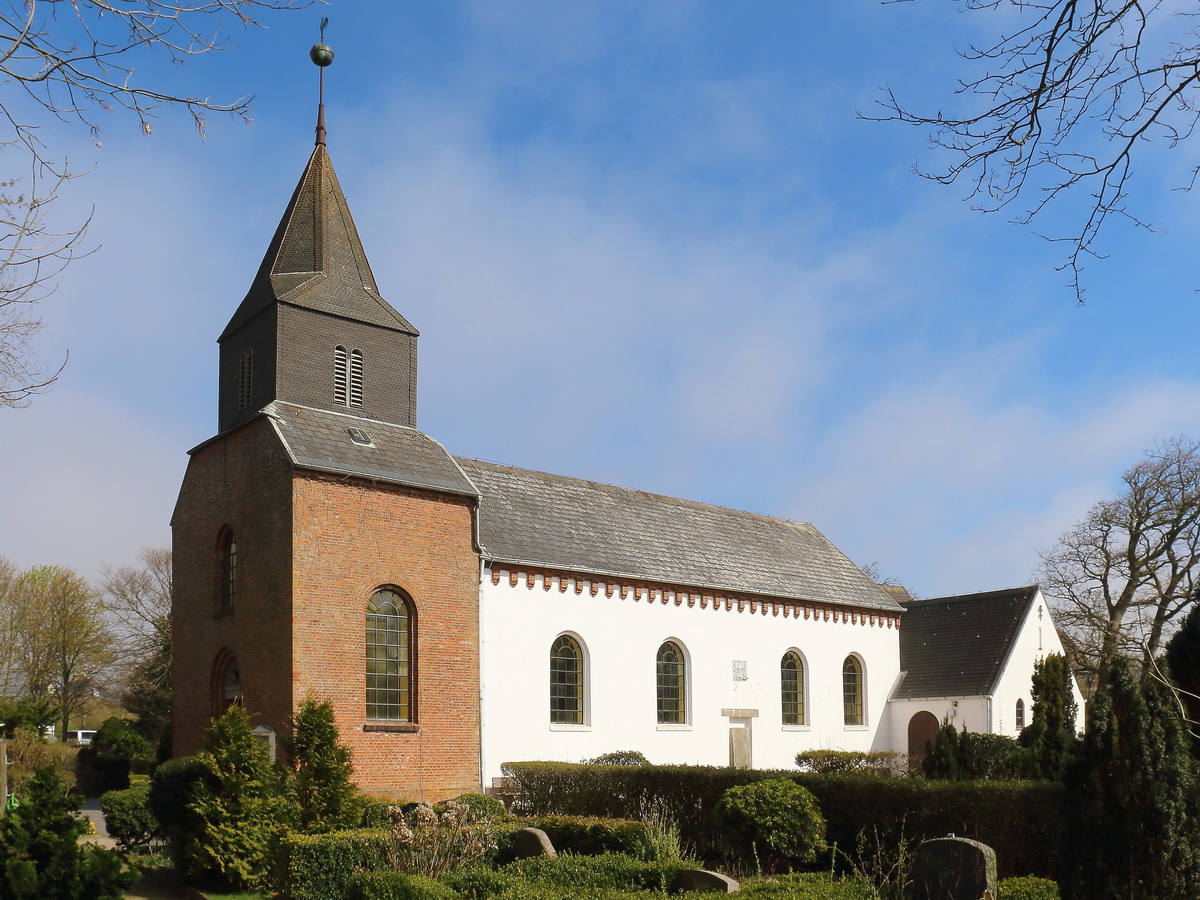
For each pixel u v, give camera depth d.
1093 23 7.41
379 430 26.17
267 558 23.08
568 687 27.45
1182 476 42.84
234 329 26.81
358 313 26.64
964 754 21.53
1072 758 11.85
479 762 24.58
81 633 60.22
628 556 30.12
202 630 25.25
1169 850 10.93
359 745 22.47
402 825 14.50
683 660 30.67
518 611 26.28
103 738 44.12
